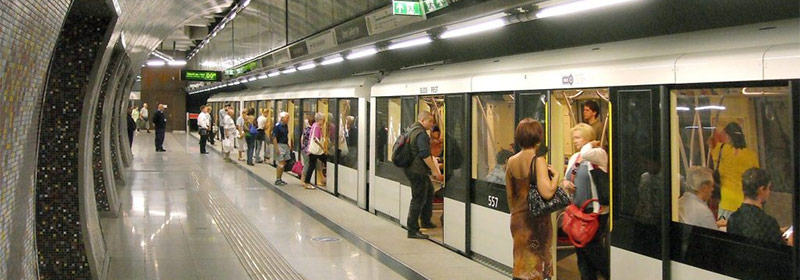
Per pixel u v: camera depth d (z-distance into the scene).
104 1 5.07
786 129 3.99
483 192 7.18
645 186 4.95
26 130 3.26
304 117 15.13
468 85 7.36
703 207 4.55
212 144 27.45
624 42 5.48
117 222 9.62
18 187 3.16
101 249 6.99
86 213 6.20
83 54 6.64
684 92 4.69
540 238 5.03
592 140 5.51
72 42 6.63
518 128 5.12
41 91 3.52
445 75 8.00
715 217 4.47
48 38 3.21
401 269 7.02
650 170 4.90
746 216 4.25
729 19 5.46
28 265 3.57
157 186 13.91
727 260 4.38
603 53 5.55
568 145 5.99
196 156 22.17
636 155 5.04
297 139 15.58
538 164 4.98
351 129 11.64
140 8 7.23
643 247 4.97
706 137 4.52
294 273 6.88
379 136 10.26
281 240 8.61
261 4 16.47
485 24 6.57
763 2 5.09
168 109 41.78
